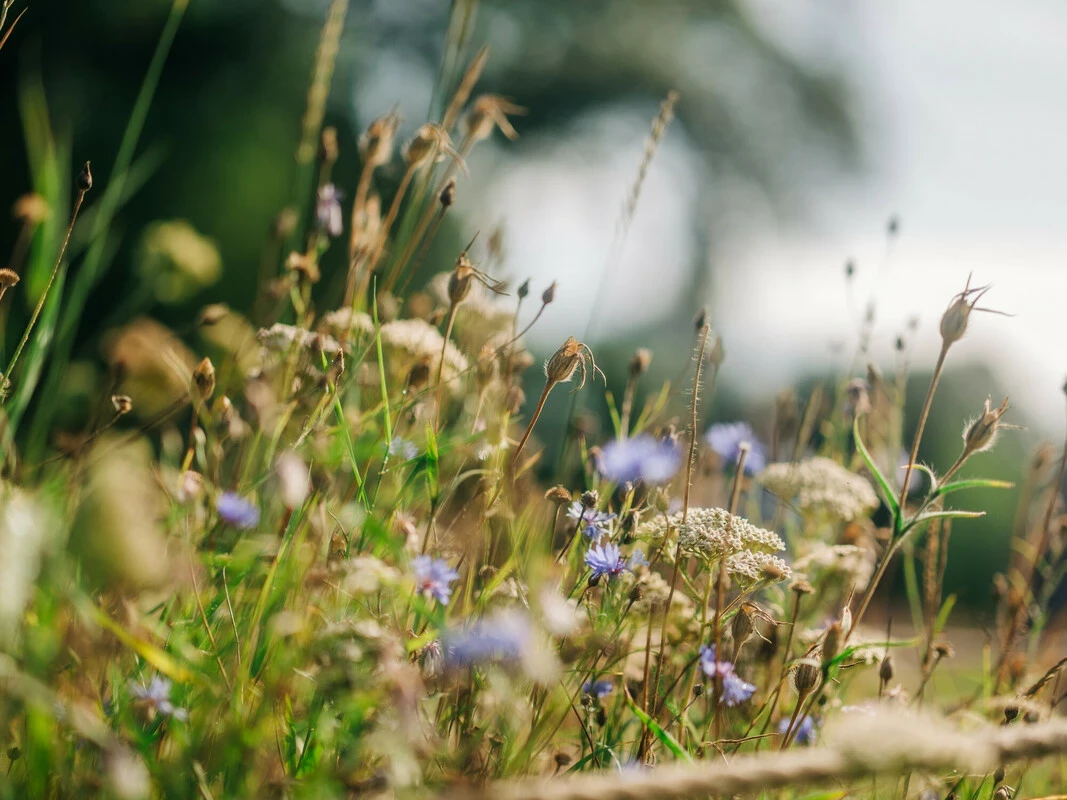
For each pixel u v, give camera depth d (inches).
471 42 514.3
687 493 61.9
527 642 55.8
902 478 77.6
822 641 60.8
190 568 57.1
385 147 68.6
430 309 73.9
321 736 56.2
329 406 61.9
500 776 57.9
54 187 69.7
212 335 73.8
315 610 57.5
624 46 564.4
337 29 74.7
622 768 59.2
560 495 62.1
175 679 55.8
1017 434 267.7
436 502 60.7
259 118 374.6
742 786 51.6
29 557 53.1
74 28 346.9
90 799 54.3
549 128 555.5
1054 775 66.5
